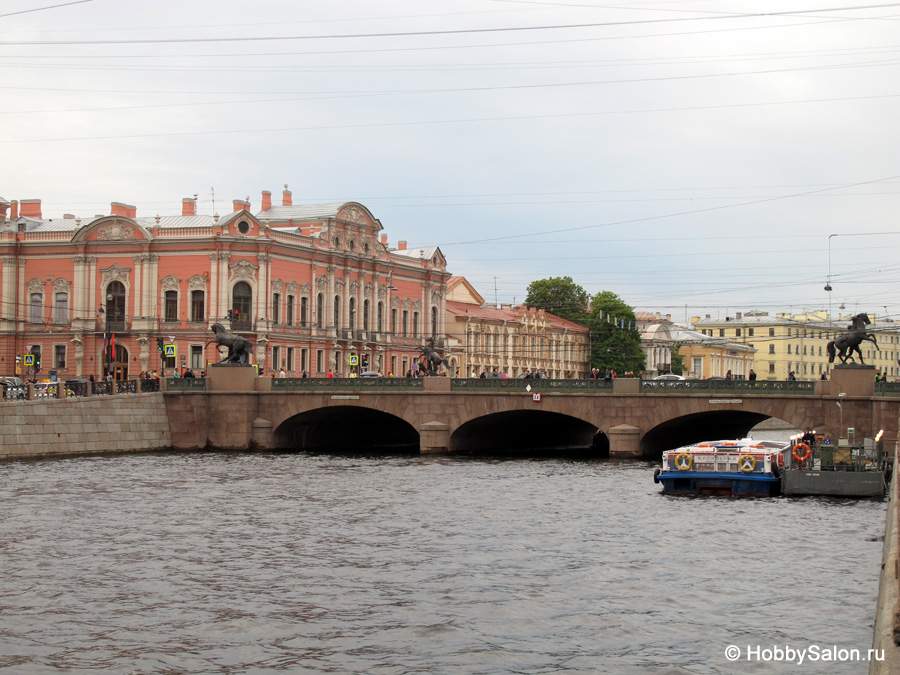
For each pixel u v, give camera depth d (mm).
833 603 27062
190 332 90688
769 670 21828
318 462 64688
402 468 61219
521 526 38750
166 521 38906
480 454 74250
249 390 73938
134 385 70562
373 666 22188
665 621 25422
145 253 91812
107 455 65625
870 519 40938
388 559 32344
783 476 48656
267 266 91812
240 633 24375
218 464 61594
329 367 101812
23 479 50750
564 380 70250
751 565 31703
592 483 53312
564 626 25000
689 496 48031
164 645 23516
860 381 63594
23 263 95562
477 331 126000
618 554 33375
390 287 111688
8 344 95125
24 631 24484
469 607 26641
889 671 13922
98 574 29969
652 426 68625
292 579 29547
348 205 105625
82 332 92562
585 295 151500
